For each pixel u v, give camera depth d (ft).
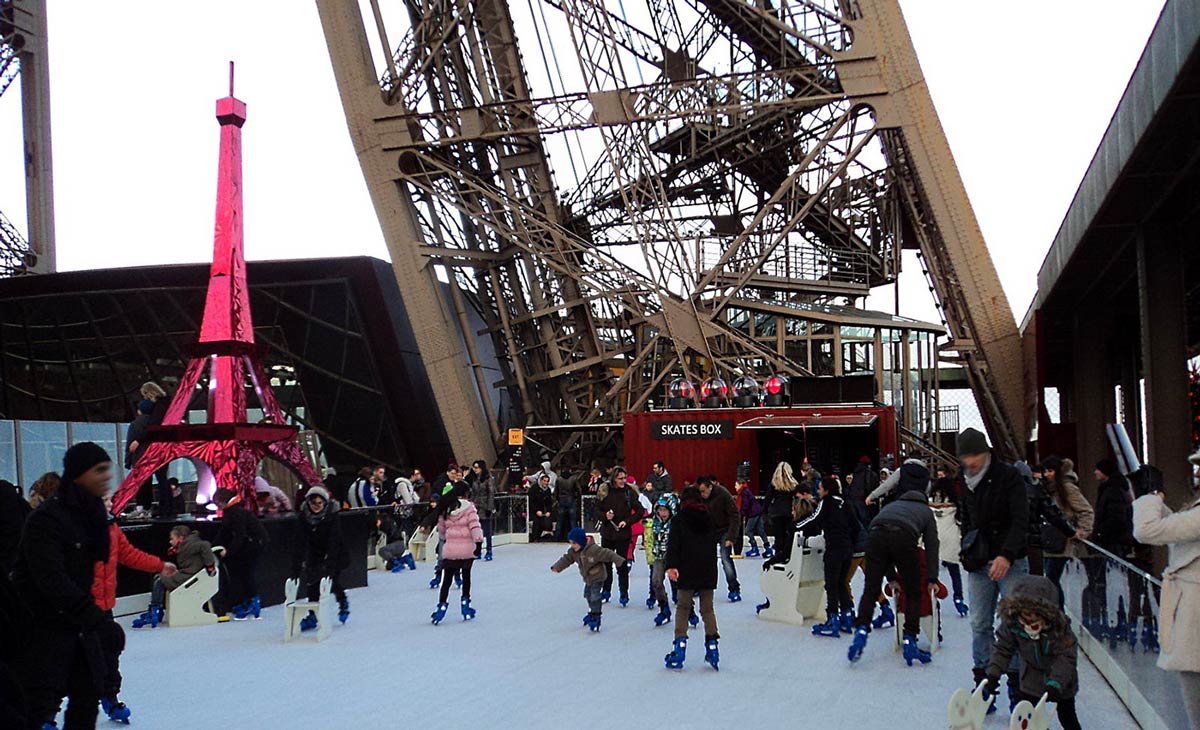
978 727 28.22
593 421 144.46
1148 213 76.48
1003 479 35.70
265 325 150.92
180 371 159.33
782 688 39.37
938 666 43.75
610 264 135.64
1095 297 119.14
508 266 146.61
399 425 153.99
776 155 159.84
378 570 90.22
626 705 36.55
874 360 155.94
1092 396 120.26
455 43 140.67
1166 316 77.97
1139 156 63.77
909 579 43.78
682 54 160.35
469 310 179.01
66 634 26.35
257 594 62.28
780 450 129.70
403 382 151.33
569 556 54.19
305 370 153.28
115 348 158.81
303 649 49.19
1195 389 94.89
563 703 36.91
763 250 135.64
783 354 155.63
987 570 36.27
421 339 138.72
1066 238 98.53
